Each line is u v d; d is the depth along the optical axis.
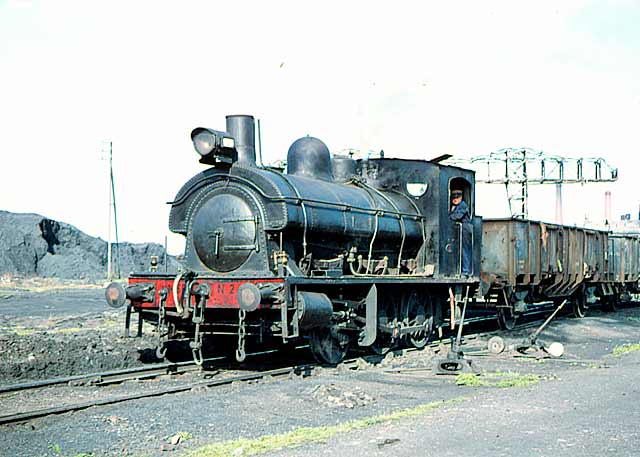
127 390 10.34
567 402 8.64
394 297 14.44
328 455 6.37
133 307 12.25
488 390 10.16
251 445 6.80
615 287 28.66
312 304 11.14
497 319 19.97
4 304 33.22
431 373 11.70
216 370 12.20
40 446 7.14
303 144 13.94
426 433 7.07
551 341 17.23
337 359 12.89
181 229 12.62
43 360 11.87
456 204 16.69
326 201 12.72
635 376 10.86
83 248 71.62
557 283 23.02
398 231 14.72
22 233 64.75
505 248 19.78
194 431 7.68
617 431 7.14
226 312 11.97
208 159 12.16
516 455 6.29
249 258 11.75
